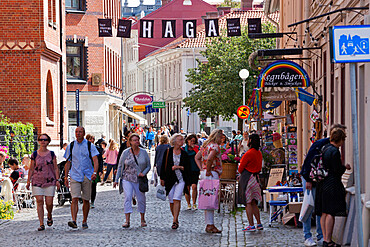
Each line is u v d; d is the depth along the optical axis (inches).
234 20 1983.3
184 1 6579.7
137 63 6934.1
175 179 1106.7
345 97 1100.5
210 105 3939.5
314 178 824.3
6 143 1758.1
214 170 1046.4
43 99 2058.3
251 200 1023.0
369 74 800.3
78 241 960.3
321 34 1385.3
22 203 1480.1
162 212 1348.4
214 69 3941.9
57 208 1469.0
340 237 871.7
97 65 3238.2
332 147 822.5
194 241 953.5
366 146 813.2
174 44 5836.6
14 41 2021.4
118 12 3863.2
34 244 937.5
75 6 3206.2
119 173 1130.7
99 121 3238.2
